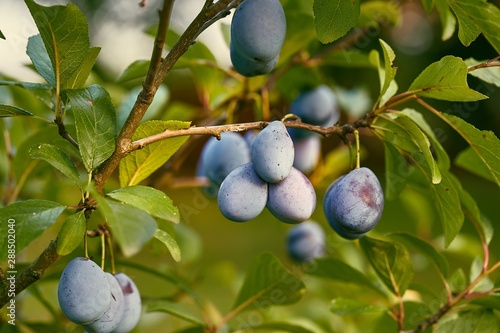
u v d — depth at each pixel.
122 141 0.60
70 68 0.62
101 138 0.60
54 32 0.60
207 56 0.85
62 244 0.58
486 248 0.75
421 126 0.72
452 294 0.75
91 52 0.62
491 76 0.69
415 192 1.02
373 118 0.66
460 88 0.63
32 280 0.59
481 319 0.73
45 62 0.65
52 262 0.59
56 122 0.63
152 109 0.86
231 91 0.91
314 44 0.91
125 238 0.54
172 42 0.88
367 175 0.64
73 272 0.59
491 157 0.66
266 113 0.87
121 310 0.62
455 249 0.94
